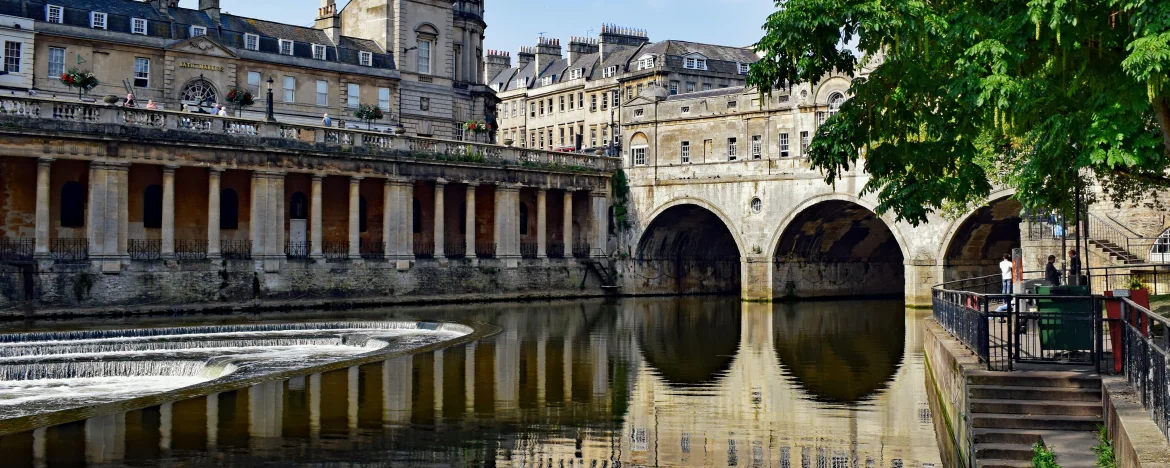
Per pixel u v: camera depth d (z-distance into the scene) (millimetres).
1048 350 17969
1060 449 13523
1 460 15398
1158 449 10281
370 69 61438
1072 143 16188
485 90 71250
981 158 27609
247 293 45375
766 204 55531
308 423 18703
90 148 41469
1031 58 16344
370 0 64375
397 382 23266
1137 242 36469
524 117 102312
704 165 57906
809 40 16672
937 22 15891
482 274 54281
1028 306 26594
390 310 47250
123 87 52469
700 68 88688
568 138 96625
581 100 95000
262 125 46500
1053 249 38406
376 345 31969
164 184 43844
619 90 90250
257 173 46250
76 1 52125
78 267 40750
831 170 18203
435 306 50500
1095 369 16188
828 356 29859
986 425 14859
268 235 46438
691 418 20172
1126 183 26797
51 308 39844
